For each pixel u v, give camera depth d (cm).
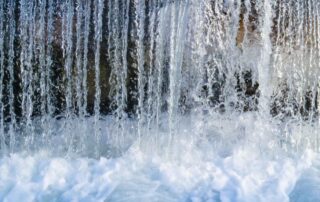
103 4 600
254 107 648
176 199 555
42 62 613
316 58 641
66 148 641
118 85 626
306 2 623
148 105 632
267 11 615
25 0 597
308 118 661
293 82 645
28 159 620
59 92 625
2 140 640
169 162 621
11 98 626
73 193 561
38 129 641
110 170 602
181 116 635
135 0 599
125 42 610
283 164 626
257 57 629
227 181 587
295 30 630
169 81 622
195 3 600
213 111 643
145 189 570
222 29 612
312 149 663
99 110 638
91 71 619
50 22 603
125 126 645
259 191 573
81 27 606
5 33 604
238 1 605
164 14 602
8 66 613
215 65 623
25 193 560
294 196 570
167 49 611
